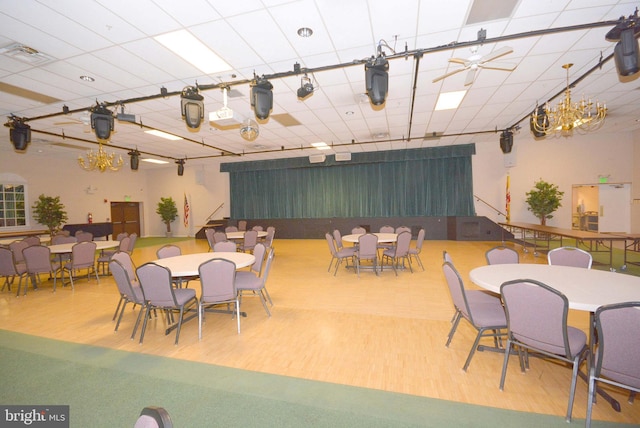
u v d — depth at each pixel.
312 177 12.24
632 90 5.31
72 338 3.14
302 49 3.61
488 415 1.85
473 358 2.55
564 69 4.38
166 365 2.54
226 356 2.68
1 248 4.71
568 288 2.11
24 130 5.88
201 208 13.36
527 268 2.73
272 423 1.82
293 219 11.98
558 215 9.45
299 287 4.91
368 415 1.86
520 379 2.24
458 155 10.26
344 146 10.02
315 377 2.31
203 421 1.85
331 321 3.44
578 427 1.73
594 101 5.80
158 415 0.78
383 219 10.99
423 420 1.81
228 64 3.93
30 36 3.17
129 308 4.12
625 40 2.88
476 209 10.33
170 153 10.37
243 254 4.07
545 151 9.51
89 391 2.19
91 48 3.43
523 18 3.12
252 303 4.14
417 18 3.07
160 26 3.06
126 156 10.79
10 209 9.34
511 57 4.00
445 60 3.96
